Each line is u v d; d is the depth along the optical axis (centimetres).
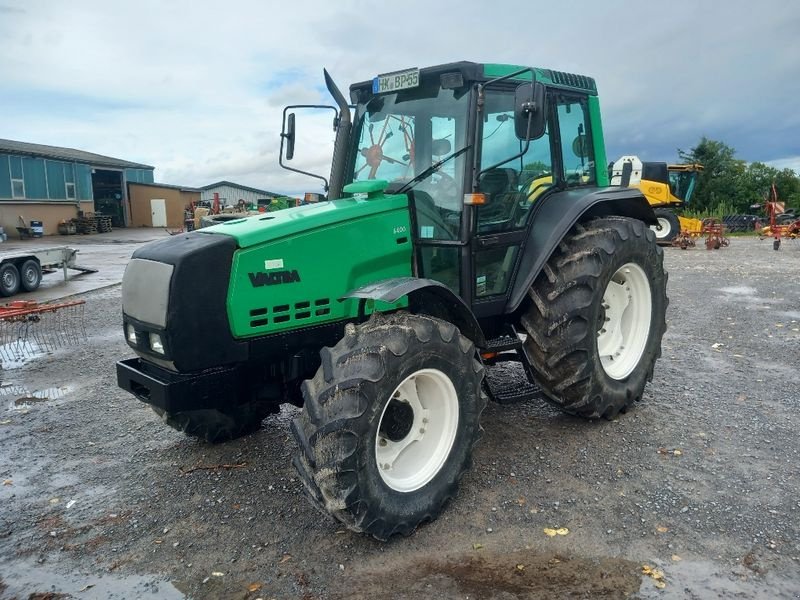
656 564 294
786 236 2183
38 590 294
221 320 327
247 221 361
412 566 300
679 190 2097
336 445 291
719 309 854
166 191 4162
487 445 423
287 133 451
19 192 3045
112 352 721
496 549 311
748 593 272
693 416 464
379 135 427
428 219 392
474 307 398
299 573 299
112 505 370
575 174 484
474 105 379
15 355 712
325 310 357
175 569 307
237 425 443
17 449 454
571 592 277
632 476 376
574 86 470
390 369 303
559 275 413
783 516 328
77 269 1483
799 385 529
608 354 467
